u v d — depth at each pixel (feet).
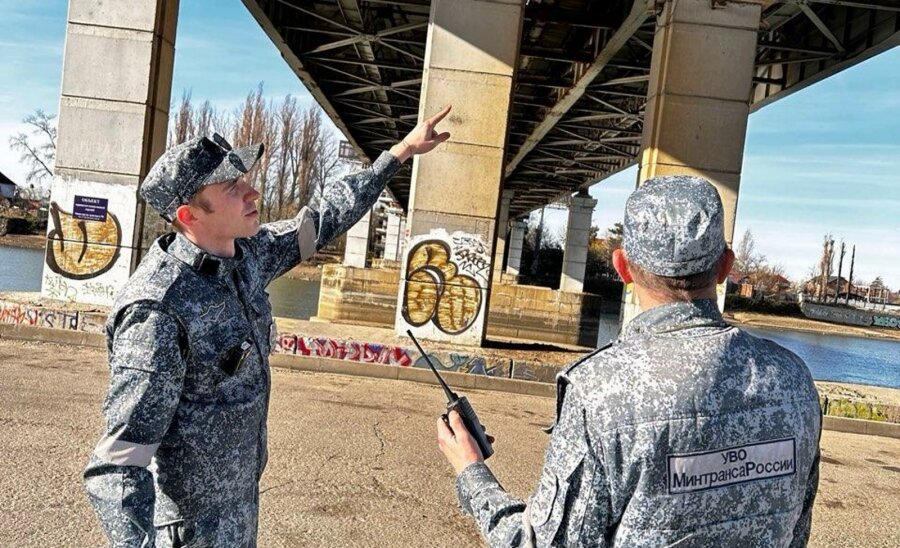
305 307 137.49
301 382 30.76
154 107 39.88
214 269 6.71
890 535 18.08
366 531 15.15
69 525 13.97
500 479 19.79
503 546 5.26
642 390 4.94
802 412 5.27
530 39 75.51
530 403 31.65
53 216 39.29
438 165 40.01
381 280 105.70
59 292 39.37
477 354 35.40
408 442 22.29
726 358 5.15
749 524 4.92
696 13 39.24
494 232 40.14
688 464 4.83
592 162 132.98
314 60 79.82
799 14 63.72
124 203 39.27
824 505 20.25
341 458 19.97
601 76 82.23
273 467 18.66
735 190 39.73
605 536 4.96
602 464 4.90
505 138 40.01
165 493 6.59
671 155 39.70
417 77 93.04
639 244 5.42
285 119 224.53
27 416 20.89
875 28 54.19
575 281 143.74
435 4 39.73
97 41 38.88
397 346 34.45
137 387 6.08
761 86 76.07
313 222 8.02
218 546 6.62
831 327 233.55
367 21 70.59
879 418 32.65
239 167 6.57
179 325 6.33
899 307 380.37
